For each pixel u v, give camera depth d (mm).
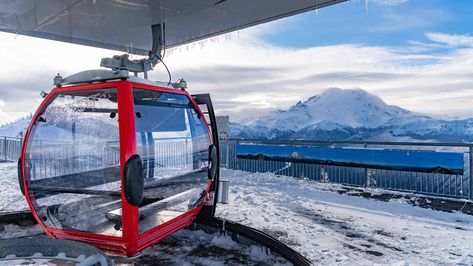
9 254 1819
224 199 4160
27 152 3115
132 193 2516
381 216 5152
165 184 3430
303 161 8562
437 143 6629
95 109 3035
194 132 4117
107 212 2871
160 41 4641
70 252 1767
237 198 6375
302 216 5117
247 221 4805
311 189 7262
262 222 4766
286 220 4883
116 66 3533
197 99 4152
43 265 2693
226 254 3682
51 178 3064
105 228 2838
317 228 4516
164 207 3373
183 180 3664
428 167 6633
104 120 2977
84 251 1723
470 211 5441
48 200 3080
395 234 4301
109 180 2902
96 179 2936
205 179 3996
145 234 2779
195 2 5445
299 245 3844
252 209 5500
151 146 3756
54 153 3059
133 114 2605
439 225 4711
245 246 3846
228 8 5914
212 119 4070
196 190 3838
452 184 6375
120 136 2545
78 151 3027
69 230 2912
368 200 6223
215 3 5586
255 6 5797
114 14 5891
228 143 10438
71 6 5555
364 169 7578
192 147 4098
